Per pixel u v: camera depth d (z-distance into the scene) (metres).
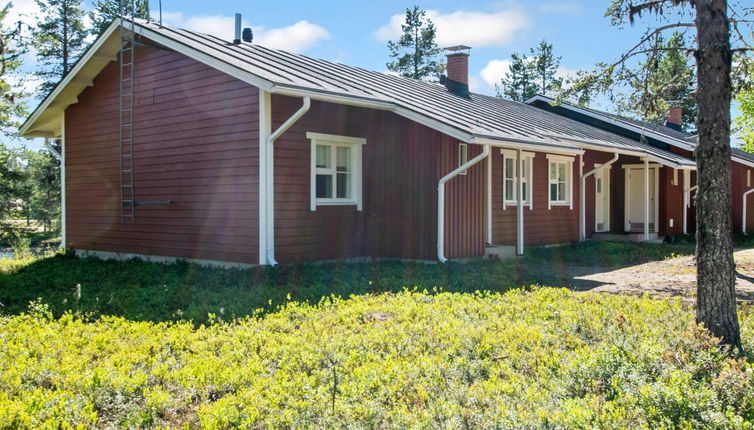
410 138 13.59
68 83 15.38
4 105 28.20
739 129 24.14
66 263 14.69
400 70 47.25
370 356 6.32
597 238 21.45
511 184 17.38
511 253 15.88
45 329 7.69
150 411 5.03
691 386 5.18
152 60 14.05
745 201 27.36
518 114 20.34
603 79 9.33
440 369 5.90
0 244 33.09
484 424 4.53
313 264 12.52
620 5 8.70
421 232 13.42
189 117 13.23
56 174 38.50
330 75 14.29
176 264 13.20
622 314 7.71
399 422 4.61
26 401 5.01
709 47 6.98
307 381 5.55
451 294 9.91
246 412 4.91
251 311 8.77
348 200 13.73
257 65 12.43
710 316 6.95
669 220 22.73
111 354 6.64
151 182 14.10
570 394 5.34
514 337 7.08
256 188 11.94
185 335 7.35
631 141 23.59
